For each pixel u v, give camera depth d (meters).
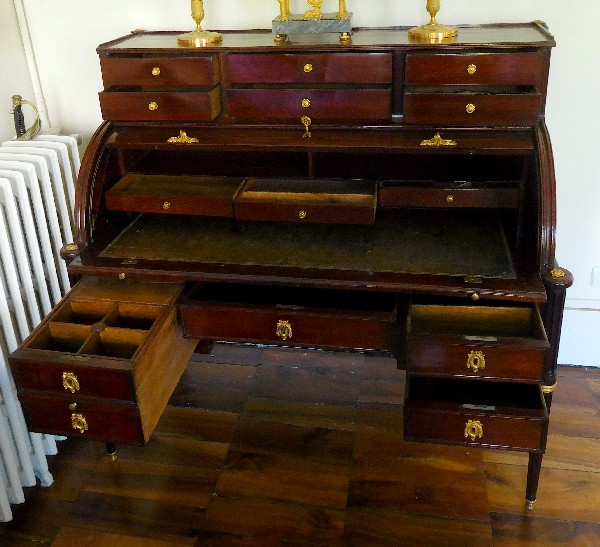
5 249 1.72
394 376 2.36
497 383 1.88
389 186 1.75
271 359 2.48
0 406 1.76
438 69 1.60
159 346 1.60
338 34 1.74
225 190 1.88
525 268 1.62
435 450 2.04
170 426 2.17
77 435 1.59
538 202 1.60
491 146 1.62
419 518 1.80
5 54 2.14
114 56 1.74
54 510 1.88
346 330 1.63
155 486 1.94
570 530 1.75
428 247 1.73
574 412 2.17
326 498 1.88
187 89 1.76
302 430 2.13
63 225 2.04
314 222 1.81
